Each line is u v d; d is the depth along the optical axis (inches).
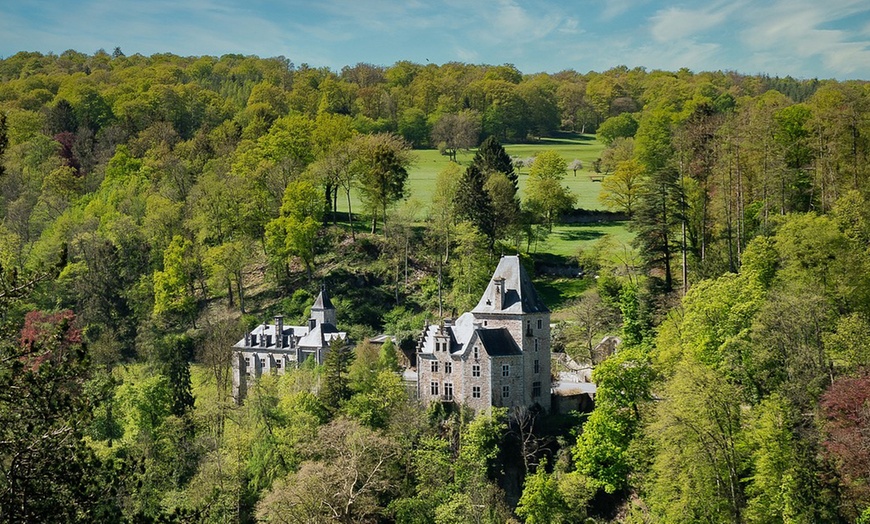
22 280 1382.9
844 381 2815.0
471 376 4067.4
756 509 2790.4
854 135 4495.6
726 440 2952.8
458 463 3580.2
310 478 3073.3
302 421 3750.0
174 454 3727.9
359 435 3336.6
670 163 5147.6
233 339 5418.3
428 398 4207.7
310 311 5526.6
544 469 3651.6
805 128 5014.8
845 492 2600.9
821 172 4537.4
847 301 3553.2
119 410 4119.1
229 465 3489.2
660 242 4579.2
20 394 1298.0
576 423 3969.0
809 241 3641.7
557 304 5452.8
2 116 1611.7
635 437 3422.7
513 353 4079.7
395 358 4576.8
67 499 1309.1
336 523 3046.3
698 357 3435.0
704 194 4761.3
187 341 5536.4
